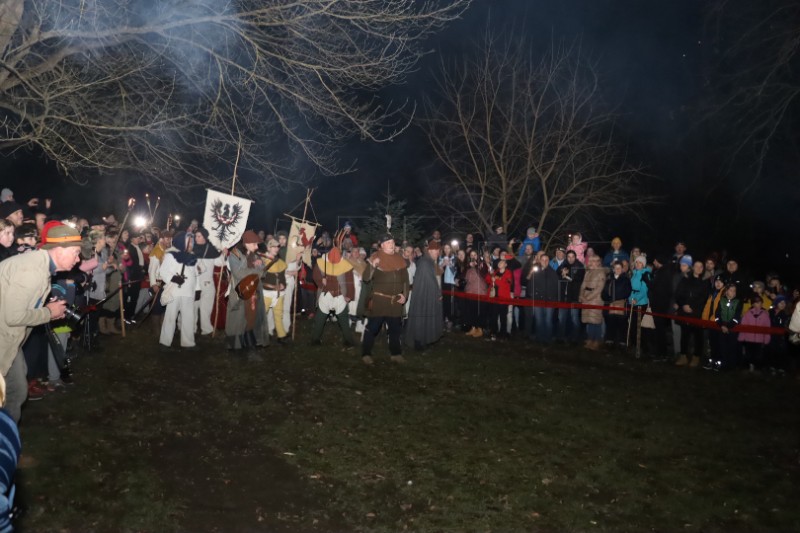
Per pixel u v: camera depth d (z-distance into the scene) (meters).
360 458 7.04
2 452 2.75
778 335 11.26
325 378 9.84
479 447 7.46
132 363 9.92
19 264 5.46
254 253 10.80
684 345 11.86
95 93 11.72
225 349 11.19
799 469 7.24
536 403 9.09
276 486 6.37
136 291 12.99
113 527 5.36
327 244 15.19
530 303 13.19
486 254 14.55
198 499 5.99
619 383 10.30
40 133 10.23
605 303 12.97
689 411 9.04
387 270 10.77
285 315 12.42
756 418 8.87
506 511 6.04
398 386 9.62
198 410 8.20
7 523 2.61
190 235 11.09
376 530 5.65
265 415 8.20
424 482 6.55
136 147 12.27
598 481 6.73
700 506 6.27
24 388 5.83
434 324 11.89
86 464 6.36
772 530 5.93
